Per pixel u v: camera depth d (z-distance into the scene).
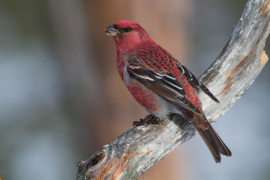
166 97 7.30
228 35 16.77
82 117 12.87
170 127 7.11
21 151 13.96
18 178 13.30
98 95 12.18
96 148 12.54
